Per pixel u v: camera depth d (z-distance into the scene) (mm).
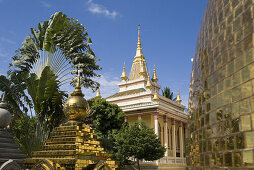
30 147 16281
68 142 6766
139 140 27281
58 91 17328
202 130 4586
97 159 6973
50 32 18281
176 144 46125
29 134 17031
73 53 18703
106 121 29375
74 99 7496
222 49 3957
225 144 3545
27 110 18062
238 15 3596
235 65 3475
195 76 5602
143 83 46500
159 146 28641
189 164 5703
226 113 3596
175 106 49375
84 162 6250
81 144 6758
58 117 17281
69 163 6055
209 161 4102
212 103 4148
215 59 4199
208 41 4680
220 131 3744
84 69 18281
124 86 48562
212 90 4199
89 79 18859
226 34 3877
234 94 3426
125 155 28141
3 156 10875
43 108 16703
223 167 3562
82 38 19359
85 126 7500
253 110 2967
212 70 4281
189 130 5988
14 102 17297
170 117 42875
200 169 4594
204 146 4406
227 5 3982
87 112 7719
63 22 18594
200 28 5754
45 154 6703
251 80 3068
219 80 3938
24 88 18312
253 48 3102
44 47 18375
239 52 3416
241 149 3125
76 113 7410
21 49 19484
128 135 27562
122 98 44062
